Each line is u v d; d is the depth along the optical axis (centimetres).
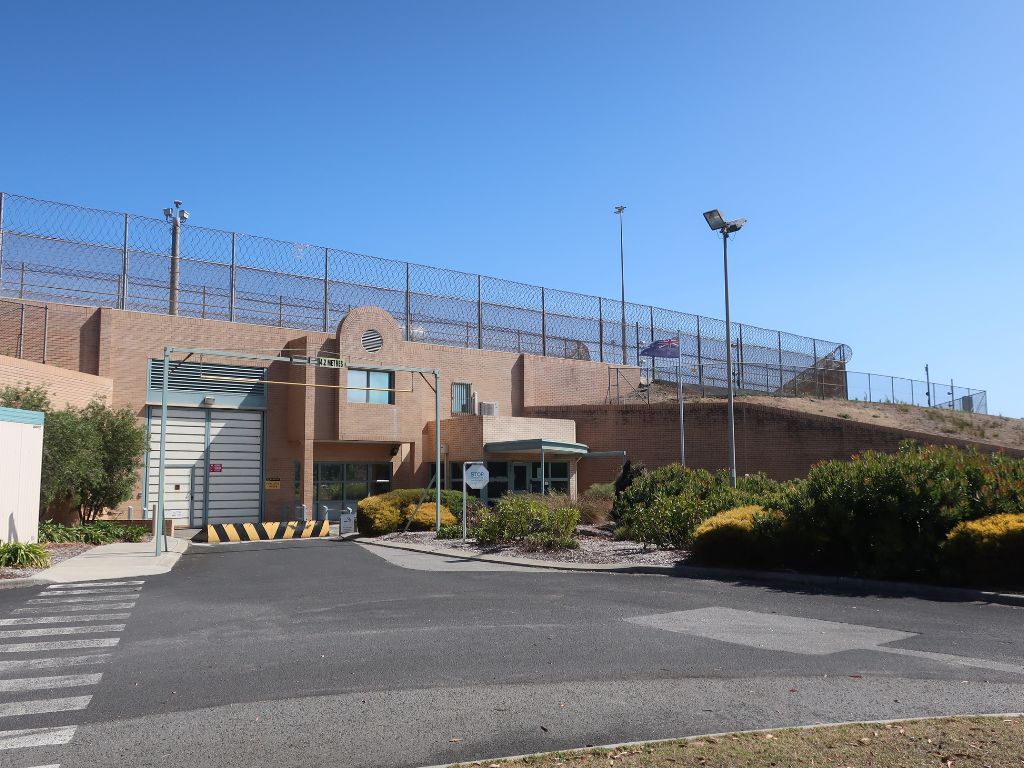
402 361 3494
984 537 1222
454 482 3450
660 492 2144
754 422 3331
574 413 3697
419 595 1334
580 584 1454
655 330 4544
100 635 1005
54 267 2909
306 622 1088
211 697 707
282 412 3300
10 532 1859
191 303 3175
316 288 3481
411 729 612
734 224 2228
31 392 2312
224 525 2802
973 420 4144
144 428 2750
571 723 620
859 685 713
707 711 644
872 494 1391
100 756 561
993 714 605
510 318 4056
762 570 1527
